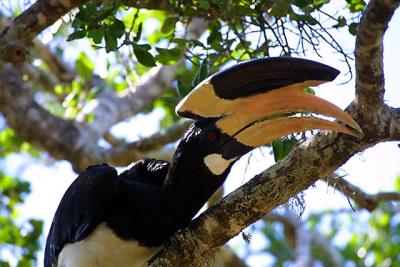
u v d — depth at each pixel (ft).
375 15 28.27
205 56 36.32
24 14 37.24
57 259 35.78
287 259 66.33
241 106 31.24
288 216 58.80
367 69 29.12
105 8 35.35
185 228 32.24
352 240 61.87
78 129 57.77
